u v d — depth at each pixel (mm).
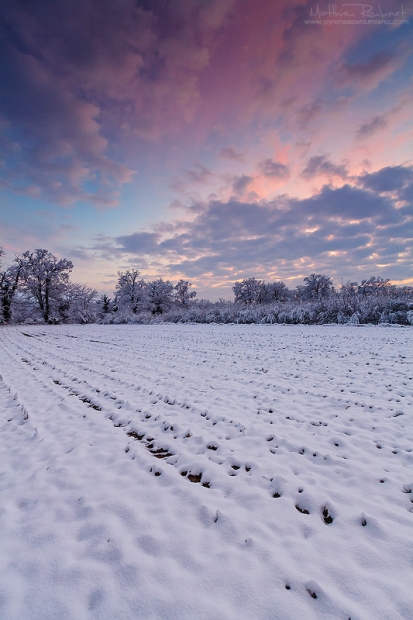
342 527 2242
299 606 1629
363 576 1816
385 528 2197
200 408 4902
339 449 3482
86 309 44094
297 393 5539
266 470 3072
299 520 2334
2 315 36906
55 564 1943
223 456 3402
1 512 2514
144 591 1733
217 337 15297
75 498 2672
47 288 39531
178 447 3639
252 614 1590
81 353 11461
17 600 1702
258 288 52719
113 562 1949
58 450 3631
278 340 12906
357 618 1544
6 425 4586
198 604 1648
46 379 7336
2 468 3295
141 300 48750
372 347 9844
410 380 5922
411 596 1668
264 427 4129
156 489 2781
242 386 6113
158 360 9352
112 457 3428
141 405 5141
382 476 2896
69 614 1614
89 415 4789
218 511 2428
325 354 9039
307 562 1922
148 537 2156
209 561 1940
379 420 4199
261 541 2105
